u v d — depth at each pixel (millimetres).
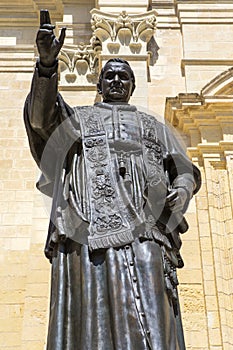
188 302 11586
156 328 4492
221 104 13773
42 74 4930
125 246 4789
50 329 4672
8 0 17750
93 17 15508
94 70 15602
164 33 15930
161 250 4902
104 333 4531
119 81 5855
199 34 15789
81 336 4547
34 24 17609
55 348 4562
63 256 4914
